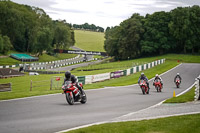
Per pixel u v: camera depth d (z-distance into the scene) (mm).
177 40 118938
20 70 83000
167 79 44906
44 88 40875
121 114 13680
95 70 76062
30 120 11641
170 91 28469
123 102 18750
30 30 143000
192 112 13305
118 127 9891
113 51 126062
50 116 12695
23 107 15422
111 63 102562
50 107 15562
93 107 15969
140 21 125688
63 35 172875
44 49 140875
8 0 144125
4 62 109000
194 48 123250
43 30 141625
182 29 111875
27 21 143125
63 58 154250
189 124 10148
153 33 115875
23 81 54812
